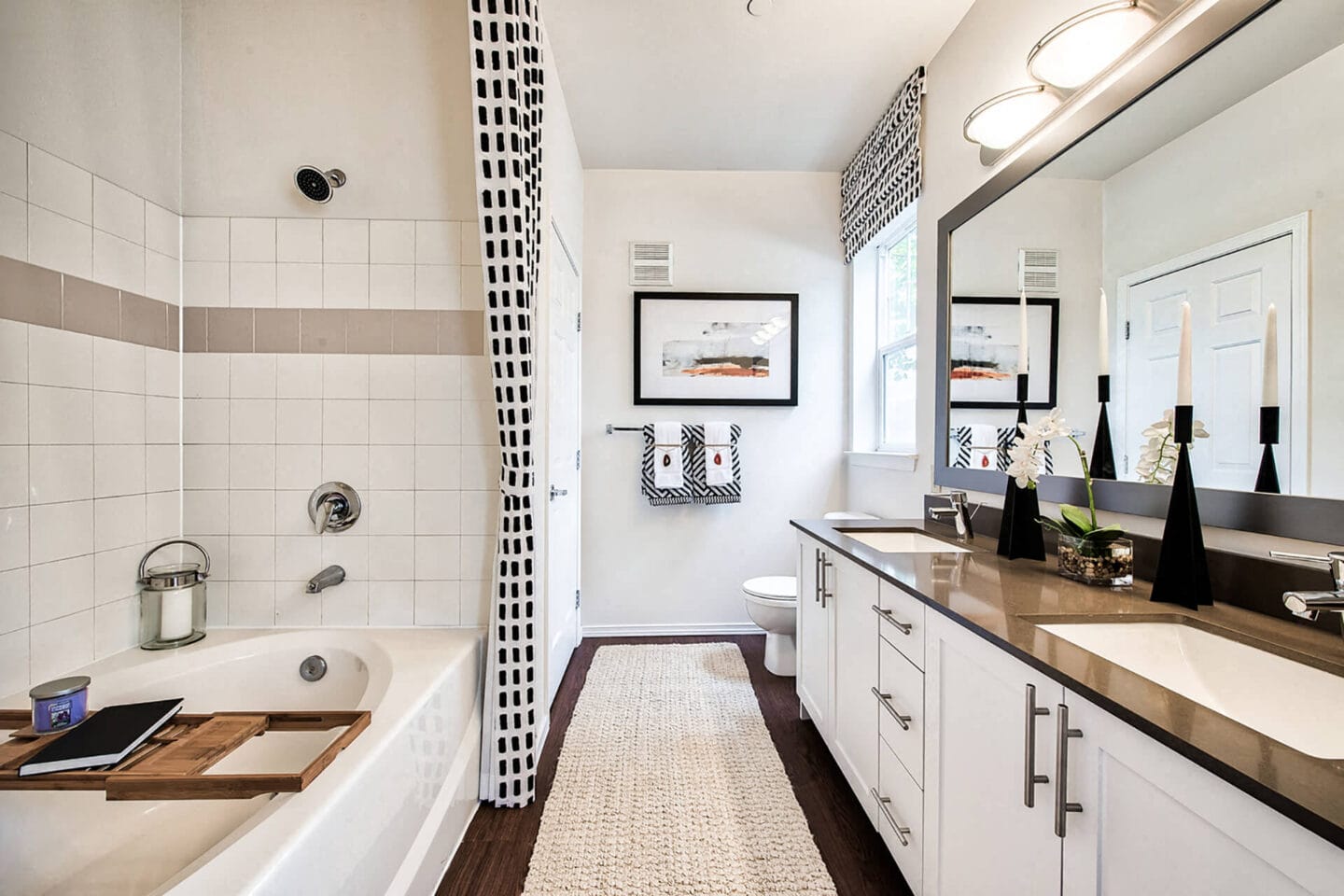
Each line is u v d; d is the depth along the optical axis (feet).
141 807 4.16
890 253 9.46
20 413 4.34
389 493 5.98
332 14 5.68
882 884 4.35
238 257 5.85
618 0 6.05
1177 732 1.95
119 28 5.05
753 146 9.19
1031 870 2.73
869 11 6.23
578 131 8.73
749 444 10.08
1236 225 3.31
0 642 4.23
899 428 9.16
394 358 5.96
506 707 5.39
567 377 8.50
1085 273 4.52
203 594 5.68
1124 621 3.23
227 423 5.87
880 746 4.58
